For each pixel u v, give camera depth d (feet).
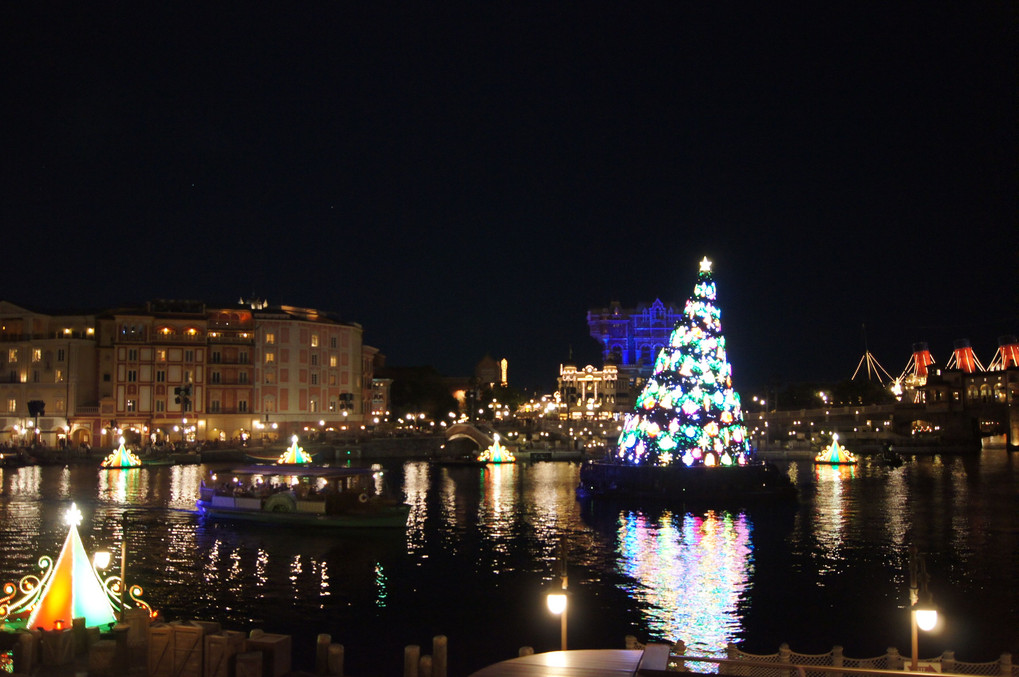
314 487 183.32
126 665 67.00
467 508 210.38
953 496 229.86
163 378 424.05
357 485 185.26
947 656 68.28
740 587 120.26
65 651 69.31
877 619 103.96
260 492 180.45
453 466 384.47
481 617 105.81
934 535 162.30
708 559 139.85
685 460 217.56
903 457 432.25
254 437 436.76
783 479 222.69
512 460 407.85
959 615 105.40
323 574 129.59
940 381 527.40
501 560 140.26
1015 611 106.63
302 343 456.86
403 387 615.57
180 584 122.01
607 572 130.82
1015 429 474.90
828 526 174.19
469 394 653.71
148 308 430.61
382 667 86.94
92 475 292.61
